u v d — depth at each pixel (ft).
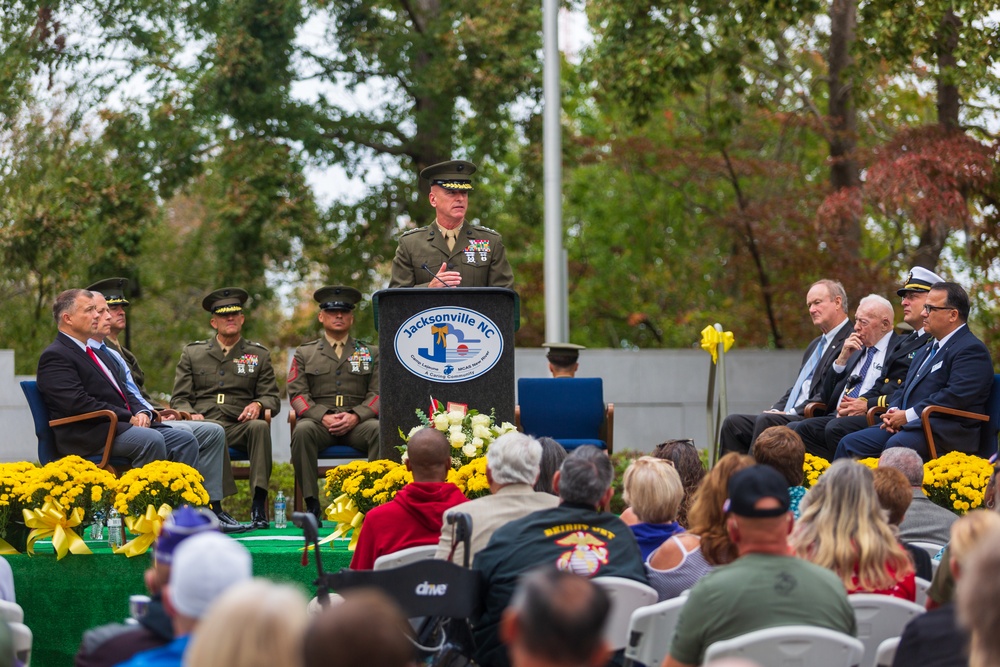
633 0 79.66
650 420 78.59
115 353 44.68
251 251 96.99
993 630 14.39
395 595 23.29
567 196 132.05
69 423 40.65
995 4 71.10
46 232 91.61
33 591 35.37
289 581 35.47
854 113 90.33
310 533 23.89
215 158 98.58
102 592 35.27
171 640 18.04
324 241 105.50
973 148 75.51
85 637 18.62
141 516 35.12
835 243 88.33
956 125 79.77
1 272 93.91
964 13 69.92
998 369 84.23
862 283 86.58
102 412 40.29
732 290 115.65
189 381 49.06
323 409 47.73
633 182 120.26
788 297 97.45
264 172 93.50
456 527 24.72
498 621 23.68
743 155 106.83
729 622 19.95
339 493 36.96
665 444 33.65
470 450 35.40
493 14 98.68
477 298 36.70
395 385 36.63
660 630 22.34
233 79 93.97
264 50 95.14
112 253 93.50
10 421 71.97
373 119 104.17
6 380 72.08
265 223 96.99
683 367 79.10
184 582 16.34
